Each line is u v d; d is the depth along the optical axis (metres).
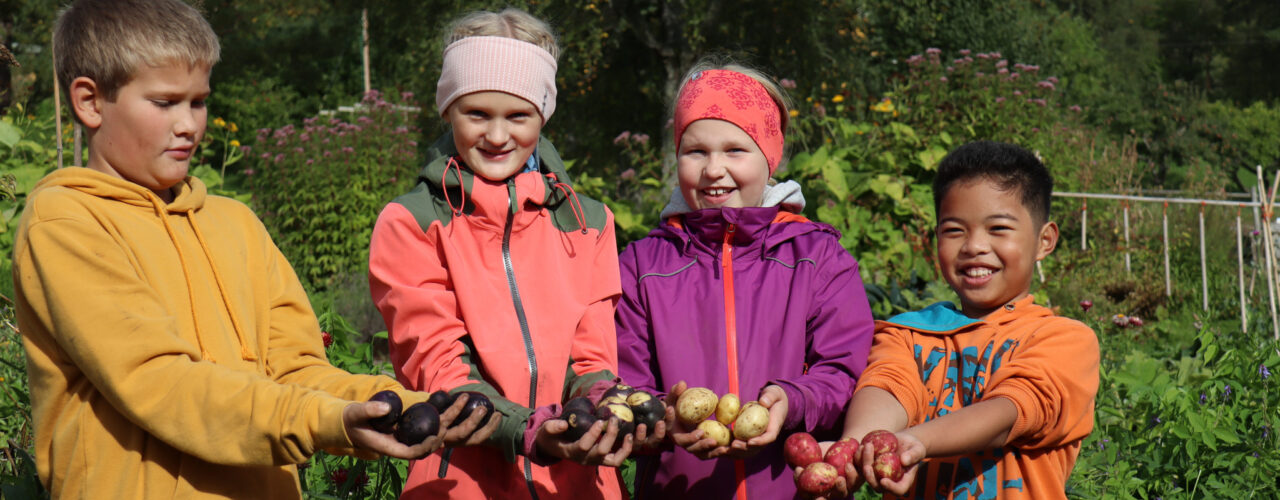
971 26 19.00
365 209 10.23
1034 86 10.23
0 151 7.41
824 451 2.04
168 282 1.86
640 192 9.35
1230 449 3.77
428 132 13.86
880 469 1.83
